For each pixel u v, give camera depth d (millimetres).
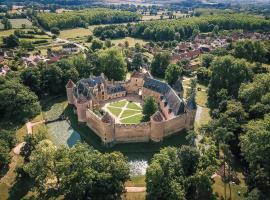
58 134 144875
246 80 178125
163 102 157625
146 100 150625
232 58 187000
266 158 102312
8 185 107812
